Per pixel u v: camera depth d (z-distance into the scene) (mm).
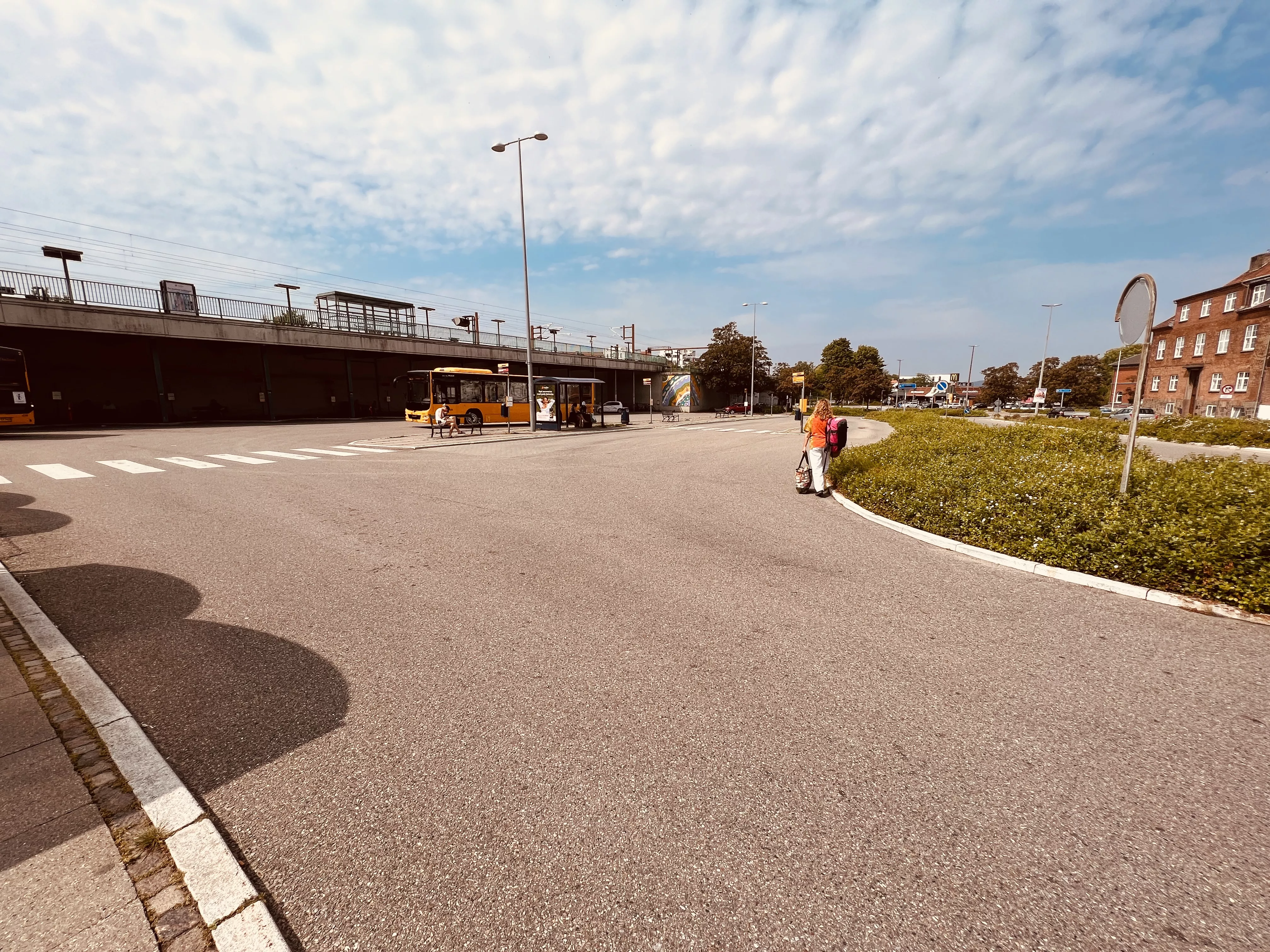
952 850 2018
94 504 7770
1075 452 10062
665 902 1807
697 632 3875
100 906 1732
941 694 3088
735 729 2754
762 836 2080
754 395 58438
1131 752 2578
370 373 38125
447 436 21328
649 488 10062
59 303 21969
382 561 5434
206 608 4211
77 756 2445
